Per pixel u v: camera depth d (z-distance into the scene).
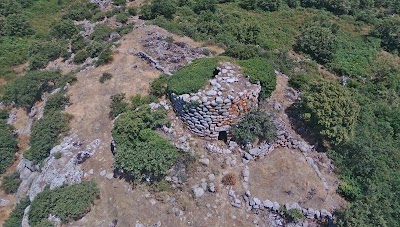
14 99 36.84
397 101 34.81
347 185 23.42
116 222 22.36
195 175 23.08
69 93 32.03
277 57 37.47
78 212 22.59
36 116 33.66
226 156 24.06
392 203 23.38
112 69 33.34
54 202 23.39
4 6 52.66
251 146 24.41
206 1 48.03
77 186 23.91
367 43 44.91
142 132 24.25
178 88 25.28
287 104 28.02
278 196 22.39
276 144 24.88
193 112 24.30
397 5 54.38
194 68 26.42
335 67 39.84
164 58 33.53
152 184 23.23
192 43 36.69
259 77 26.16
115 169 24.73
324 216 21.66
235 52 31.64
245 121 24.64
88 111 29.88
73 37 44.41
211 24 40.97
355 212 20.88
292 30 46.00
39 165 28.42
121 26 42.88
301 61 39.28
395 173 25.06
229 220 21.72
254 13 50.66
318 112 24.20
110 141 27.08
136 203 22.91
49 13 54.81
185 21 43.44
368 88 36.16
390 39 45.16
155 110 26.22
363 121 28.95
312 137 25.64
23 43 47.59
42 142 28.33
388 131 29.05
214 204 22.20
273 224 21.73
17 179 29.86
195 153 23.97
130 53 34.72
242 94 24.48
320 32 42.44
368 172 24.20
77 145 27.20
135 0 51.66
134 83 31.33
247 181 22.95
